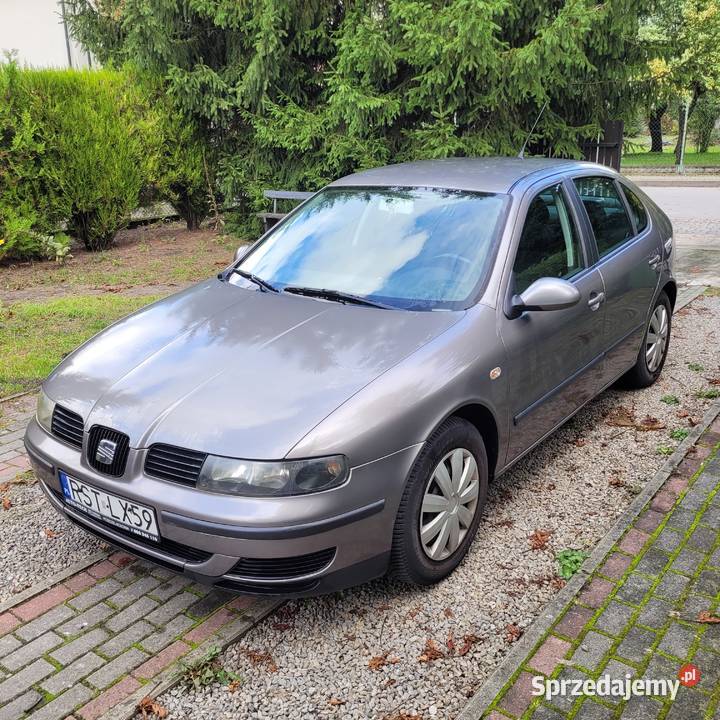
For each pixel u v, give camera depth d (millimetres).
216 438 2682
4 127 9469
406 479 2850
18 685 2670
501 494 3916
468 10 8312
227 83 11133
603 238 4438
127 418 2881
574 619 2861
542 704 2469
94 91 10344
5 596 3213
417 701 2564
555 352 3734
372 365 2961
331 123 10195
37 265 10047
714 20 9734
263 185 11352
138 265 9922
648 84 10273
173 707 2562
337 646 2838
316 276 3803
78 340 6559
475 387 3137
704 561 3188
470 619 2965
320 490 2623
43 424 3252
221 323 3438
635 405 5000
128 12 10383
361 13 9711
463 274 3506
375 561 2844
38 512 3891
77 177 10133
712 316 7043
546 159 4656
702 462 4090
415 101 9656
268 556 2600
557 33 8375
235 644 2865
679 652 2676
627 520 3514
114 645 2863
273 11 9688
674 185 22859
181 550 2779
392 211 3990
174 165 11672
